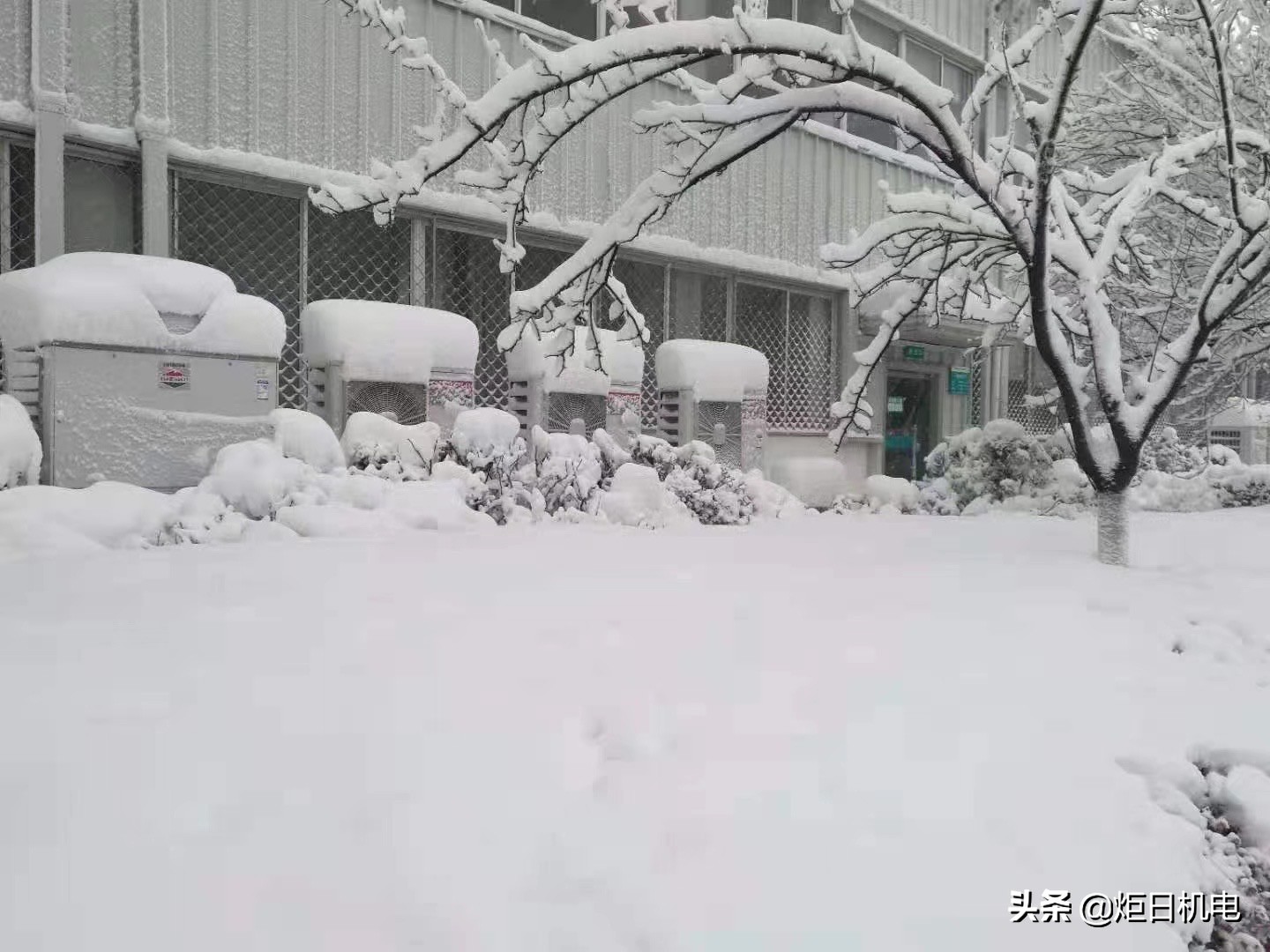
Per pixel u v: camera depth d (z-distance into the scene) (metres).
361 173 8.73
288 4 8.24
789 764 2.12
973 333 14.18
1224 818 2.30
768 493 8.88
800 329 13.44
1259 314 8.85
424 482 6.30
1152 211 8.05
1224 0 9.48
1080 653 3.18
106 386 5.66
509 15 9.66
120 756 1.96
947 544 6.02
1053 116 4.64
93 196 7.45
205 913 1.46
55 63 6.94
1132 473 5.20
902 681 2.74
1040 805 2.04
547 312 5.97
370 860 1.63
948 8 15.14
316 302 7.64
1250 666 3.22
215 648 2.75
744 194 12.23
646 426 11.38
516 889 1.60
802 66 5.11
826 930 1.55
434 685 2.49
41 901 1.45
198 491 5.37
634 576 4.18
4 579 3.70
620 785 1.97
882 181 5.63
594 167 10.50
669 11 5.57
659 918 1.55
